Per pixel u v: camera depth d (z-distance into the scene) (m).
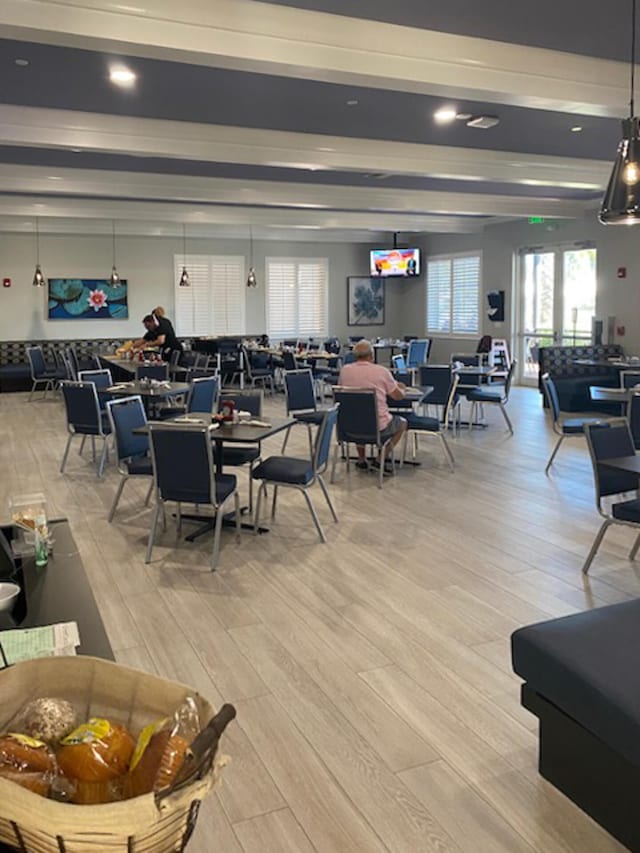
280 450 7.33
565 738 2.18
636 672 2.09
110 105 5.39
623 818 2.00
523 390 11.85
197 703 1.04
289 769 2.35
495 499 5.47
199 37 3.61
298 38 3.79
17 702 1.12
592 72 4.55
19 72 4.59
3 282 12.40
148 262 13.27
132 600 3.70
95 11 3.42
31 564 2.22
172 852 0.91
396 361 9.77
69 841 0.85
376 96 5.20
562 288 11.36
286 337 14.43
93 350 12.95
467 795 2.23
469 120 5.93
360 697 2.78
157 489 4.17
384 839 2.05
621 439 3.95
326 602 3.64
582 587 3.78
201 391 6.41
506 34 4.14
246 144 6.17
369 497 5.57
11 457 7.16
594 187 8.08
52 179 7.71
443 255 13.88
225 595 3.75
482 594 3.71
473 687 2.84
